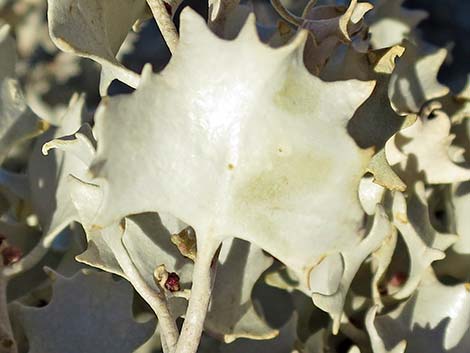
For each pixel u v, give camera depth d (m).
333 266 0.18
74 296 0.18
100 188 0.16
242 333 0.17
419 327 0.18
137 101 0.15
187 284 0.17
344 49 0.18
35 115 0.19
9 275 0.18
